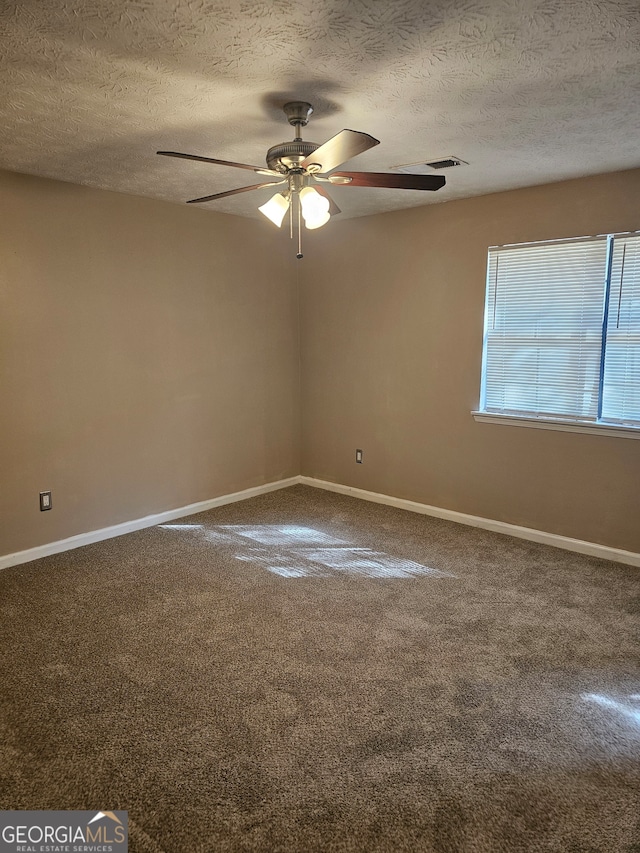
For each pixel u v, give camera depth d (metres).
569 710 2.22
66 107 2.36
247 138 2.76
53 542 3.76
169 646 2.66
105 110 2.39
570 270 3.61
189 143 2.83
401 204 4.18
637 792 1.84
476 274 4.02
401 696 2.30
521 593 3.19
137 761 1.96
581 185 3.49
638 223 3.31
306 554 3.76
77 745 2.04
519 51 1.89
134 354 4.05
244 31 1.76
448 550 3.82
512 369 3.96
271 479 5.22
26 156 3.04
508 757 1.98
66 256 3.62
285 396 5.23
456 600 3.11
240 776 1.89
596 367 3.59
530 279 3.79
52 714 2.20
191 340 4.40
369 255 4.61
